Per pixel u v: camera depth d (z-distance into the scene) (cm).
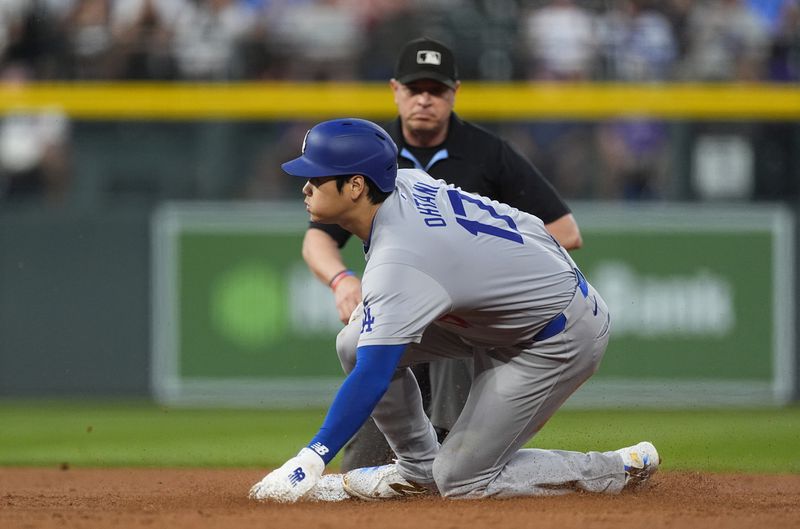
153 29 4038
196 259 3719
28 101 3834
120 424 3291
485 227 1466
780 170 3947
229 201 3938
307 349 3691
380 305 1384
